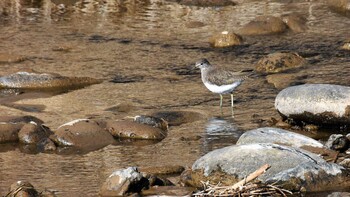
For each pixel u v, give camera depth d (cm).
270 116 1631
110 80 1939
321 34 2289
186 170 1274
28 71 1948
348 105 1490
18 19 2517
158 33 2355
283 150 1238
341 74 1914
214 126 1581
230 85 1698
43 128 1544
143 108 1712
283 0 2664
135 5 2647
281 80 1883
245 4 2634
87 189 1248
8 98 1812
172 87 1873
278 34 2305
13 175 1331
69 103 1764
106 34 2355
